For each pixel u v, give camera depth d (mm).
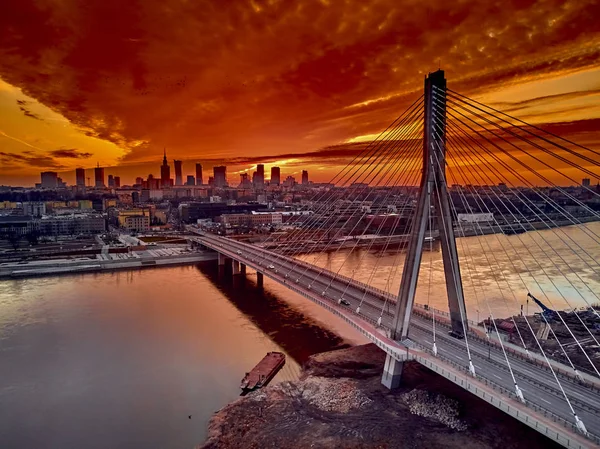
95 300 128625
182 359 83875
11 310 117438
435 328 74000
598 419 44438
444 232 69250
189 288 145500
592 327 90375
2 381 74938
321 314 113500
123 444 56656
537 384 52688
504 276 145875
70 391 71250
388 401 62969
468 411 58781
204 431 59344
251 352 87188
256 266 134375
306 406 63594
